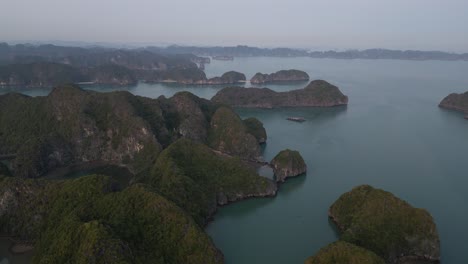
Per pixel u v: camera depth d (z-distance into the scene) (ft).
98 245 242.17
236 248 312.50
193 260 266.57
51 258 255.29
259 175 422.00
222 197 388.16
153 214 287.89
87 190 319.88
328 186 433.07
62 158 506.07
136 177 418.31
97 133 532.32
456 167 492.13
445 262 289.33
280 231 338.75
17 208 336.08
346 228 326.85
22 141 542.16
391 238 288.71
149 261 255.70
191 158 426.51
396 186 431.84
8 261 293.64
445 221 352.28
